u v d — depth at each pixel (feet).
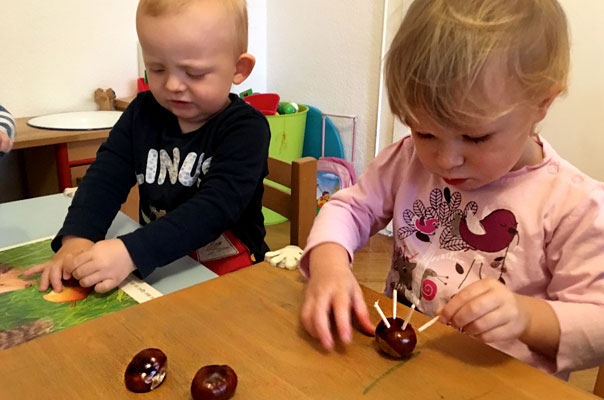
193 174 2.84
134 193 4.79
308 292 1.75
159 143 2.99
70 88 5.95
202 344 1.51
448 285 2.26
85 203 2.63
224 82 2.65
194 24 2.40
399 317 1.68
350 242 2.16
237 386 1.33
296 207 2.95
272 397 1.30
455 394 1.32
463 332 1.59
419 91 1.55
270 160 3.17
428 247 2.35
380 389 1.34
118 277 2.05
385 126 6.61
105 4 5.98
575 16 5.05
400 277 2.46
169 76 2.52
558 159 2.12
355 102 6.84
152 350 1.39
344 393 1.32
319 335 1.53
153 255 2.18
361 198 2.45
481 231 2.20
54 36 5.68
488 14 1.51
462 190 2.24
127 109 3.17
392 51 1.66
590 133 5.28
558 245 2.02
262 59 7.70
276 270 1.97
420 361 1.45
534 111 1.65
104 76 6.20
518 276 2.12
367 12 6.40
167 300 1.74
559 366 1.66
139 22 2.45
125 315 1.65
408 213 2.42
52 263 2.14
